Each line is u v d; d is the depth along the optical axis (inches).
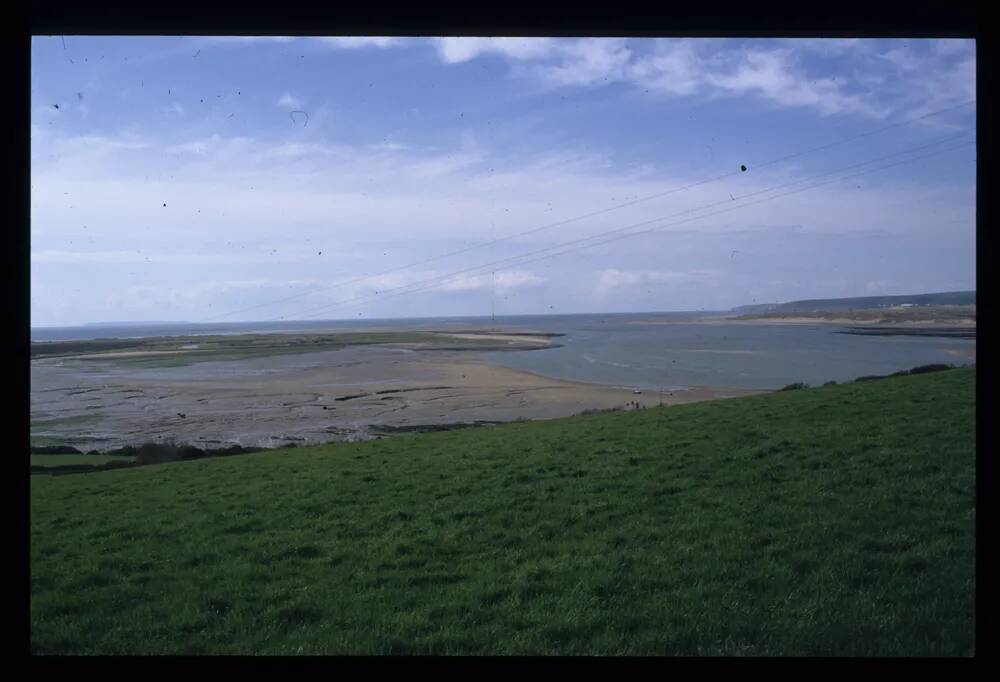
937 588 302.5
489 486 588.1
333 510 539.8
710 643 272.4
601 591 332.5
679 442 708.0
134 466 984.9
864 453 574.9
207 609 341.7
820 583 319.0
